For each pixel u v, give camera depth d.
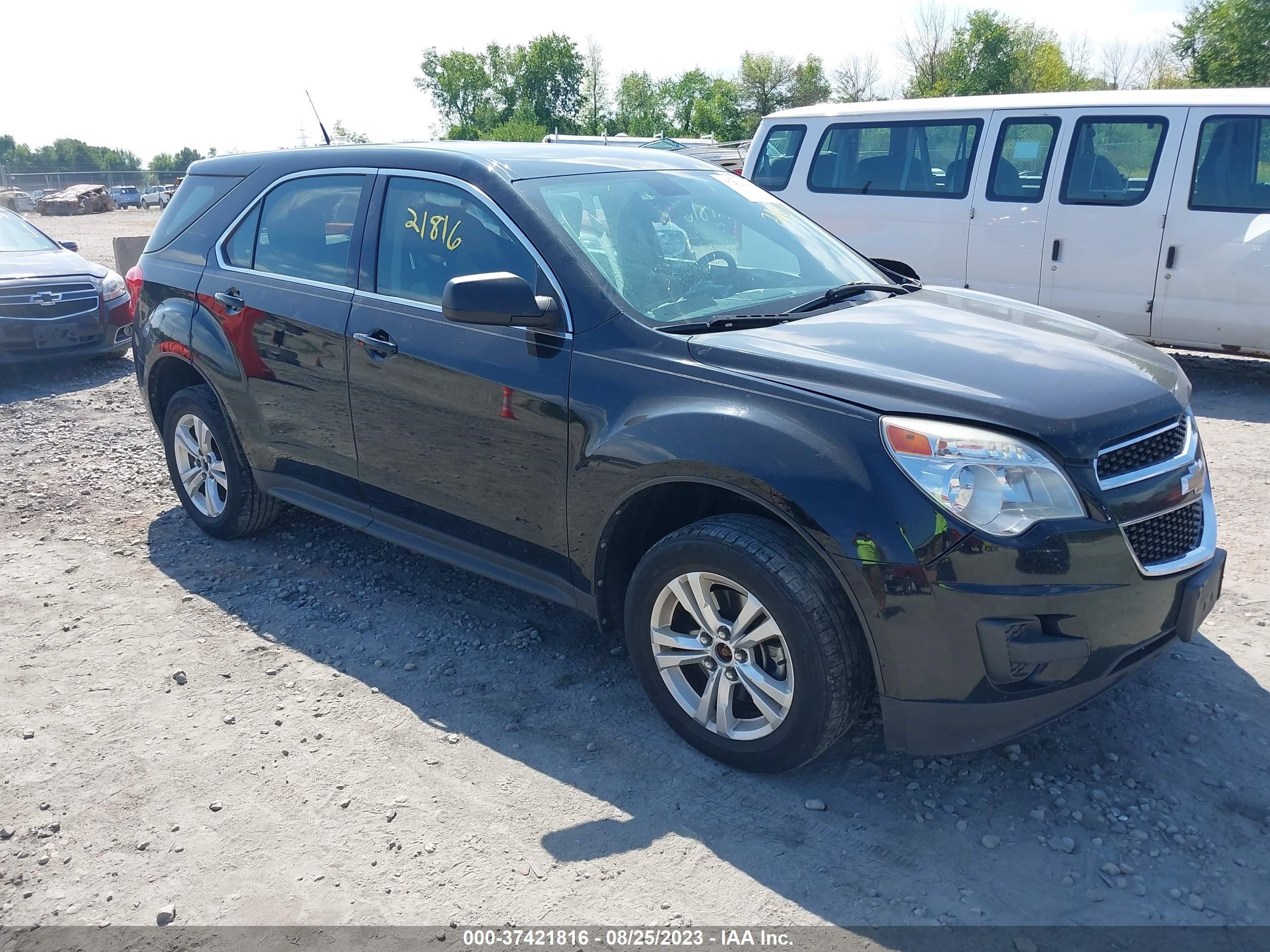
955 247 8.58
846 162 9.10
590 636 4.06
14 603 4.42
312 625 4.18
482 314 3.23
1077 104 7.96
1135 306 7.90
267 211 4.56
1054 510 2.69
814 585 2.80
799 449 2.81
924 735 2.83
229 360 4.56
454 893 2.66
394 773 3.18
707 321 3.32
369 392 3.96
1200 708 3.39
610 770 3.17
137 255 12.87
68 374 9.42
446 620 4.21
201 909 2.63
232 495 4.84
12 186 55.84
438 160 3.93
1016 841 2.80
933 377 2.90
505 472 3.54
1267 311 7.38
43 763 3.26
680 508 3.36
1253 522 5.02
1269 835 2.80
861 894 2.62
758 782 3.09
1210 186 7.48
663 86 85.19
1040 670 2.74
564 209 3.66
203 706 3.59
